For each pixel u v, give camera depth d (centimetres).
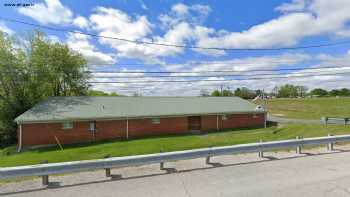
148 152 1505
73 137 2170
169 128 2609
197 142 1884
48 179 634
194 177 647
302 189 549
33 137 2030
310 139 956
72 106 2402
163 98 3159
